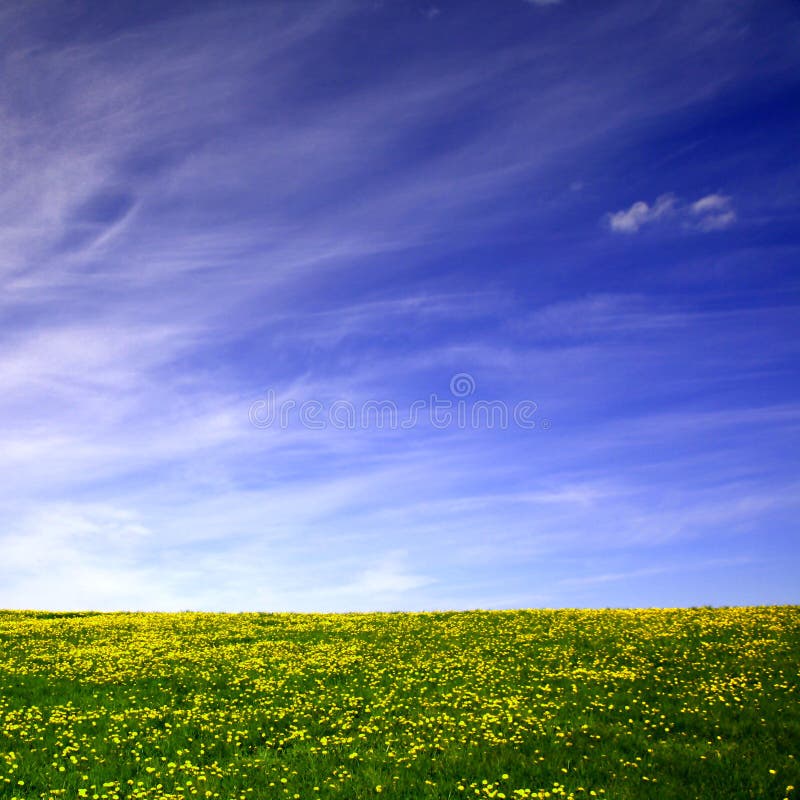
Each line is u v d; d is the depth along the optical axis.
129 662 25.42
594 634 27.62
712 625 28.00
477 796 12.34
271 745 15.91
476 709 18.12
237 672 23.47
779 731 15.21
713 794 12.05
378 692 20.19
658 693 18.66
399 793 12.54
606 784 12.75
